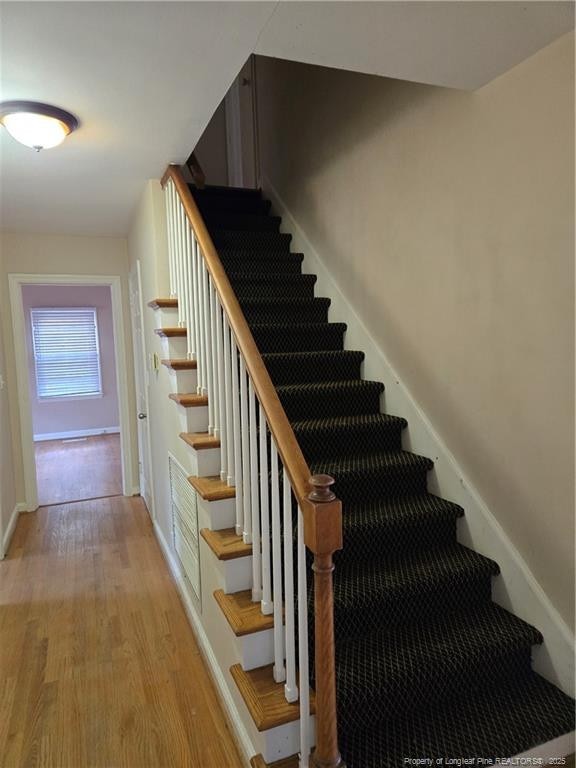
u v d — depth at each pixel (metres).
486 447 1.96
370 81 2.59
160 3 1.26
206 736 1.75
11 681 2.04
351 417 2.51
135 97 1.78
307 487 1.28
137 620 2.49
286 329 2.82
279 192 3.90
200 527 2.13
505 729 1.55
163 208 2.72
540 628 1.77
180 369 2.38
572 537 1.64
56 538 3.56
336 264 3.06
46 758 1.67
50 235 4.00
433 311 2.21
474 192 1.92
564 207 1.55
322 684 1.30
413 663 1.62
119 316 4.30
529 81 1.62
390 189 2.47
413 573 1.88
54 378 7.41
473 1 1.25
